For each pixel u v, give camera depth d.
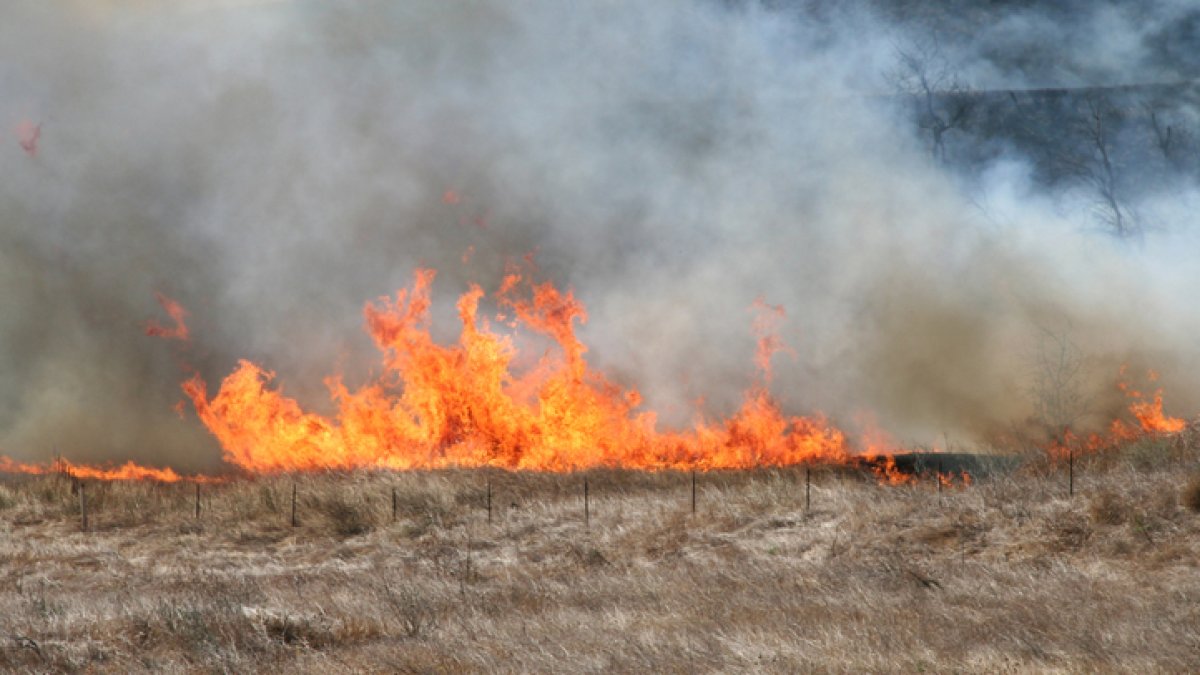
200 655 10.60
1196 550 13.17
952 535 15.26
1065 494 15.73
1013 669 8.52
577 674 9.08
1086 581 12.36
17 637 11.10
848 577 13.19
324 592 13.95
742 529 17.11
